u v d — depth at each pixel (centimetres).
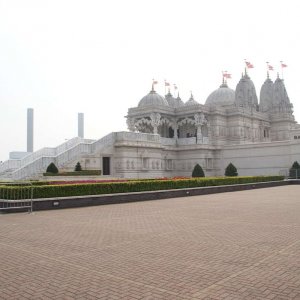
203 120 7738
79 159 5097
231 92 9462
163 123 7956
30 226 1711
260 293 788
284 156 6744
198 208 2409
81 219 1920
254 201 2881
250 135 8544
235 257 1095
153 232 1522
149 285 850
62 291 819
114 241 1347
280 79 9731
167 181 3391
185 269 975
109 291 814
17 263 1061
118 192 2898
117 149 5766
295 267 981
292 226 1644
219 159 7706
